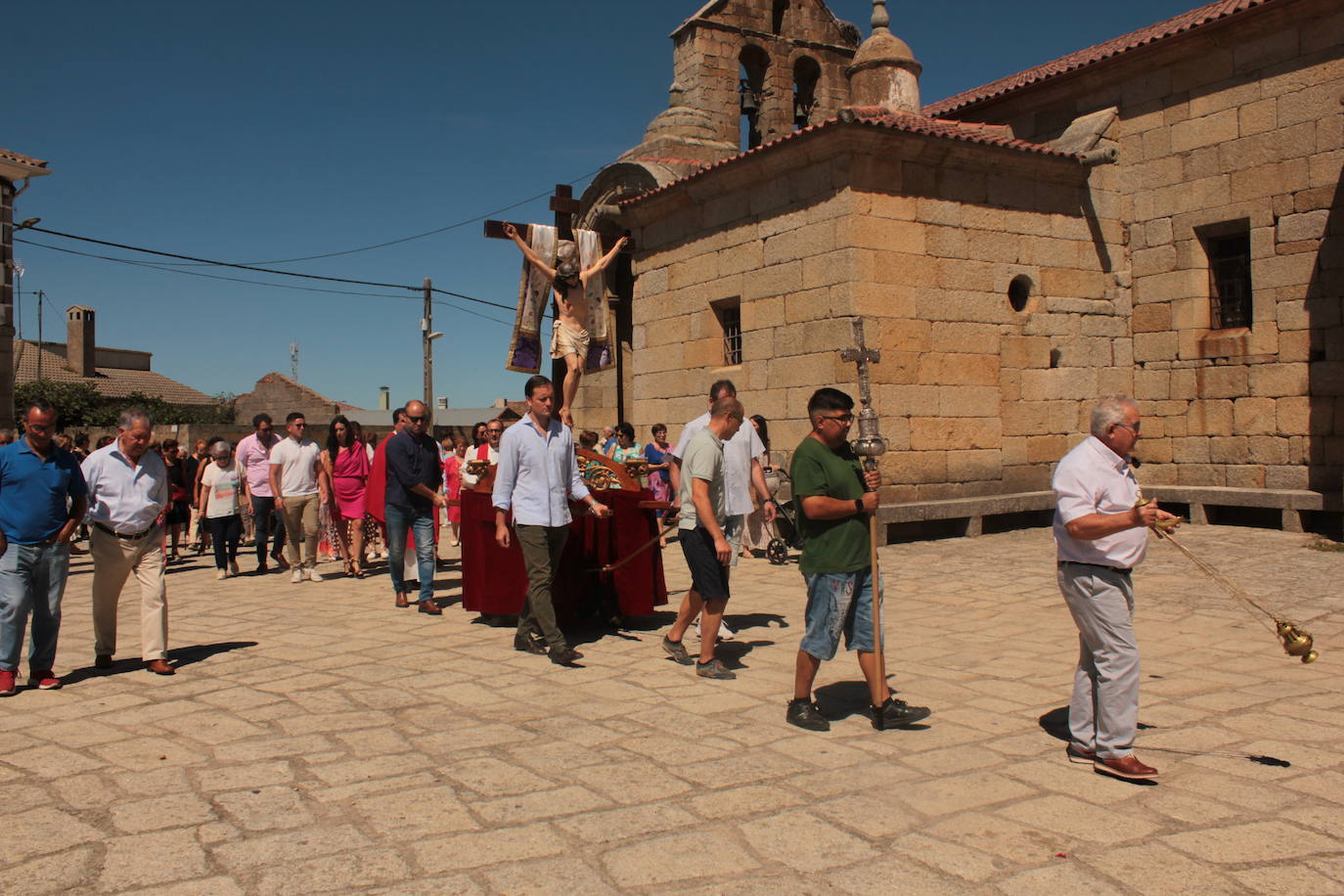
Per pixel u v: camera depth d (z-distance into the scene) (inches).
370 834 143.6
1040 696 216.8
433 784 164.1
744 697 218.1
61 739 191.5
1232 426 525.3
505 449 258.2
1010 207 517.7
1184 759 174.7
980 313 503.2
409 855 136.4
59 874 131.3
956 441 492.4
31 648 233.5
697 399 565.3
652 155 662.5
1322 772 167.3
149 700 219.6
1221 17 504.4
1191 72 536.7
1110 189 563.5
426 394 1235.9
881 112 511.8
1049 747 181.9
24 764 175.9
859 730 193.3
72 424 1518.2
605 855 136.0
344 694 223.5
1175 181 546.3
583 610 309.1
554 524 258.4
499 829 144.9
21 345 2014.0
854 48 739.4
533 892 125.6
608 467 303.0
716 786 162.2
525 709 209.6
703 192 549.0
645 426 612.7
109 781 166.9
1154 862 133.0
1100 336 554.9
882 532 462.6
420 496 335.3
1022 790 159.9
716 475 241.3
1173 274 548.7
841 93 734.5
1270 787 160.2
